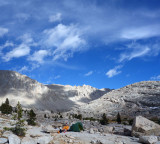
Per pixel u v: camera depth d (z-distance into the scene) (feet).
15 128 49.93
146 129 63.52
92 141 48.06
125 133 73.67
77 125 71.15
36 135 51.39
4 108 146.92
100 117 565.94
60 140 47.70
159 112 509.76
